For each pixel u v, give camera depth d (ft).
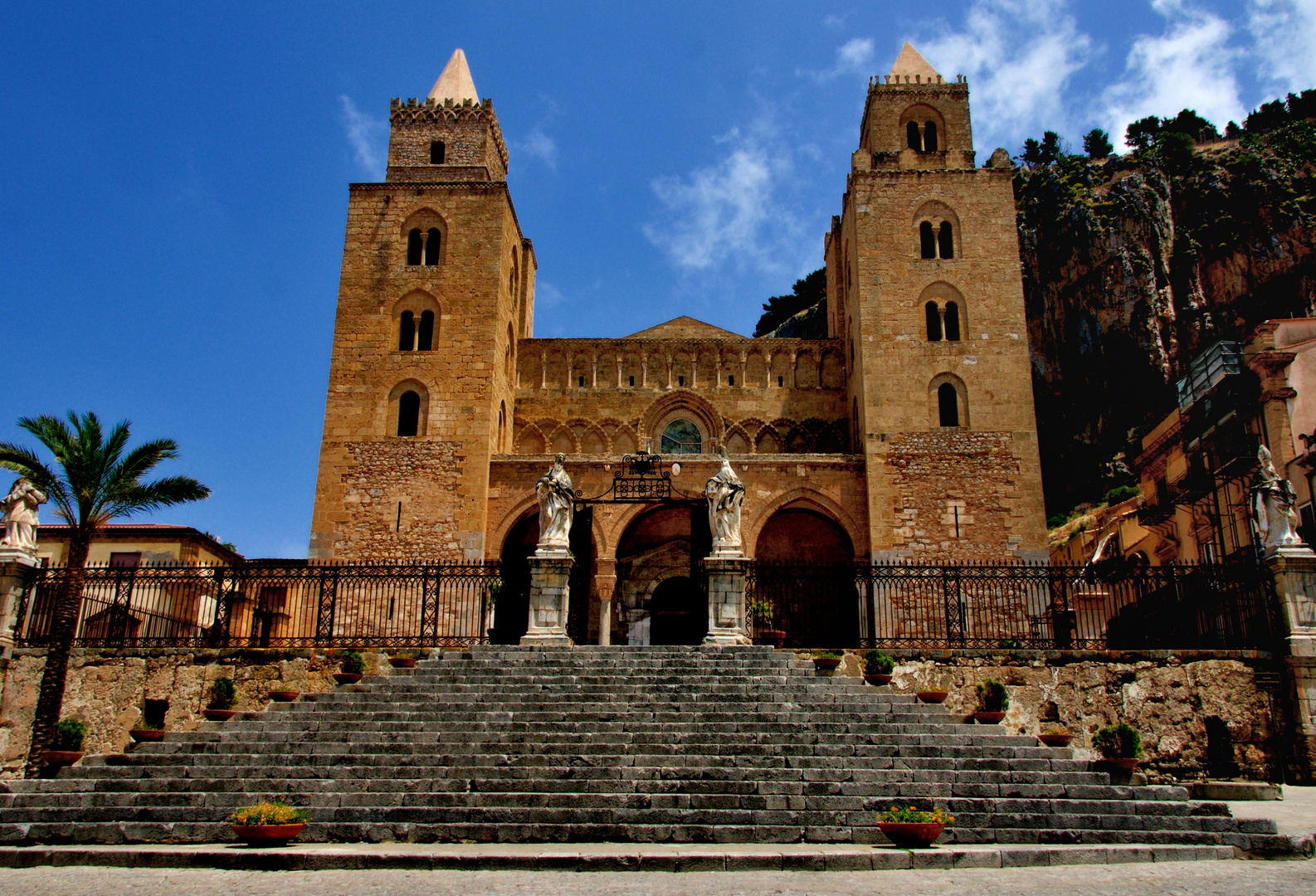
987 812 51.29
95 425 90.27
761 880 41.19
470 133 155.43
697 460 134.62
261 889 39.75
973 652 85.35
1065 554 208.03
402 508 131.44
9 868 45.14
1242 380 131.64
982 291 141.90
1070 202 280.92
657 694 71.97
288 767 57.93
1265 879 41.88
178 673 87.66
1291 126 302.25
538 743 60.85
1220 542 131.34
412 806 51.70
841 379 158.40
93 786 55.52
